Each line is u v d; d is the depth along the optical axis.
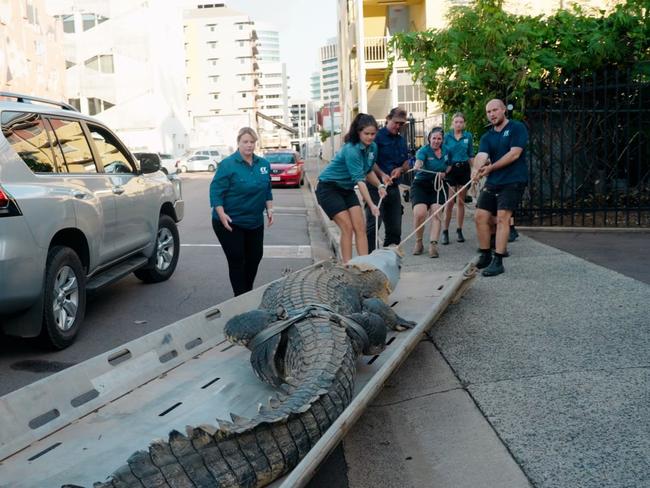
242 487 2.90
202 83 127.38
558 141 13.12
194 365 4.89
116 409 4.14
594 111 12.18
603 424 4.24
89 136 8.09
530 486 3.66
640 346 5.56
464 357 5.61
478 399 4.77
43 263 6.25
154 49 57.84
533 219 12.72
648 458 3.81
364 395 3.79
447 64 13.25
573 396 4.68
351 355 4.27
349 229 8.30
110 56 56.41
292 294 5.04
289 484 2.87
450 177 10.74
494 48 12.73
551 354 5.52
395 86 32.28
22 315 6.29
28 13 36.84
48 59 40.41
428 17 28.55
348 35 38.81
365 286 5.92
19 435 3.68
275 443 3.17
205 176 47.09
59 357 6.50
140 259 9.13
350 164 7.83
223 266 11.22
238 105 126.94
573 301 7.01
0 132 6.16
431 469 4.00
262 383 4.52
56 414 4.32
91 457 3.56
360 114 7.85
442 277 7.33
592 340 5.78
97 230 7.48
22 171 6.29
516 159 8.15
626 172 11.99
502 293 7.52
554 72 12.82
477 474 3.86
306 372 3.90
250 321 4.60
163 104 60.16
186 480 2.71
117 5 55.88
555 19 13.18
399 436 4.45
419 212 10.06
